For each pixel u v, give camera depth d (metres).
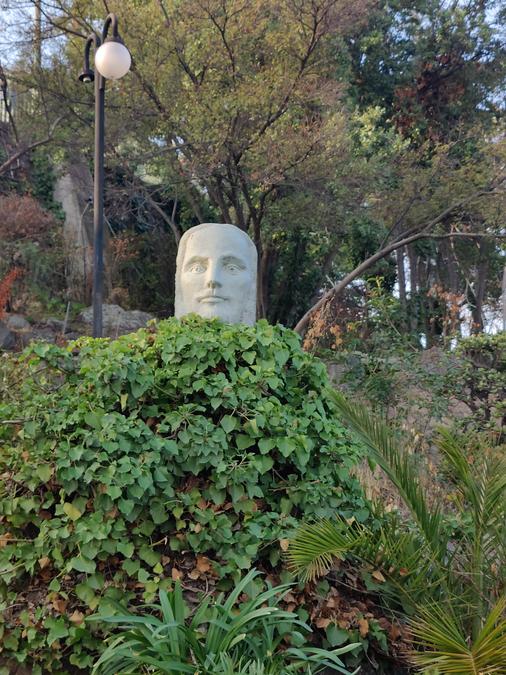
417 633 3.26
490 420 8.22
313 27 13.45
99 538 3.40
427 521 3.78
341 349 9.43
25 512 3.64
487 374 8.40
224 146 13.21
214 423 3.97
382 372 8.18
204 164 13.46
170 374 3.95
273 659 3.19
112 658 3.09
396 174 15.37
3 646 3.49
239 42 13.42
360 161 14.34
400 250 20.44
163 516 3.59
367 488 5.37
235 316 5.64
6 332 11.98
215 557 3.66
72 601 3.52
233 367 4.02
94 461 3.54
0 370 4.63
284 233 16.95
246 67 13.82
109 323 14.95
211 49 13.39
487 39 21.20
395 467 3.83
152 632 2.99
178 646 2.93
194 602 3.49
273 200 15.00
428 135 18.55
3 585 3.58
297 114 14.33
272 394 4.16
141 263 19.20
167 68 13.63
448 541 4.13
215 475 3.72
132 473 3.44
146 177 19.97
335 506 3.84
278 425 3.82
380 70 21.41
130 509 3.43
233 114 12.77
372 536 3.67
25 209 15.08
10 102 16.78
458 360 8.58
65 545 3.54
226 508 3.71
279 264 19.44
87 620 3.12
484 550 3.61
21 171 17.97
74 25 14.96
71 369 3.91
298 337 4.37
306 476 3.92
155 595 3.43
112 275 17.88
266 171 12.89
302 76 13.56
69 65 15.24
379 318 11.07
